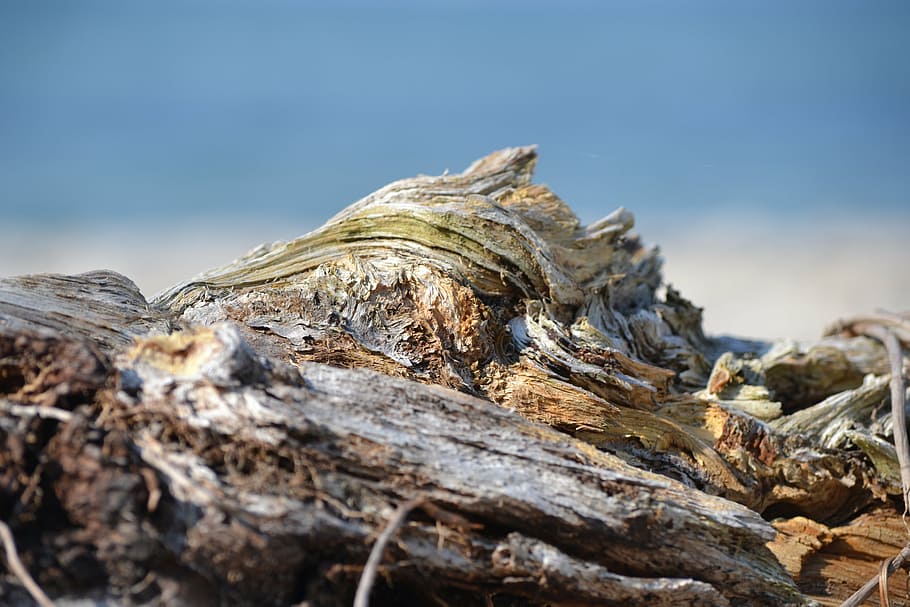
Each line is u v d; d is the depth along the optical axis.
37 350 4.99
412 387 5.54
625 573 5.49
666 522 5.44
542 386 6.45
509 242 7.02
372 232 7.15
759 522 5.63
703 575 5.58
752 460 7.02
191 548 4.56
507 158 8.21
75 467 4.56
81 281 6.31
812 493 7.21
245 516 4.61
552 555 5.13
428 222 6.99
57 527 4.58
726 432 7.09
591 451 5.73
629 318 8.31
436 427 5.34
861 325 10.04
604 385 6.62
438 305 6.61
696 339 9.57
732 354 8.67
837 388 9.51
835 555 7.11
